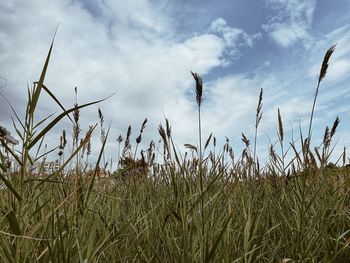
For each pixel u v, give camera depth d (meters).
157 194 3.63
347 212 2.96
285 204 3.15
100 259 2.30
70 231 2.03
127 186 4.14
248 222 2.35
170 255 2.25
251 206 2.98
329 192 3.15
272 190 3.59
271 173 3.69
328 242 2.51
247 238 2.23
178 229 2.57
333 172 3.56
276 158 3.57
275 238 2.89
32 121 1.60
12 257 1.71
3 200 2.29
